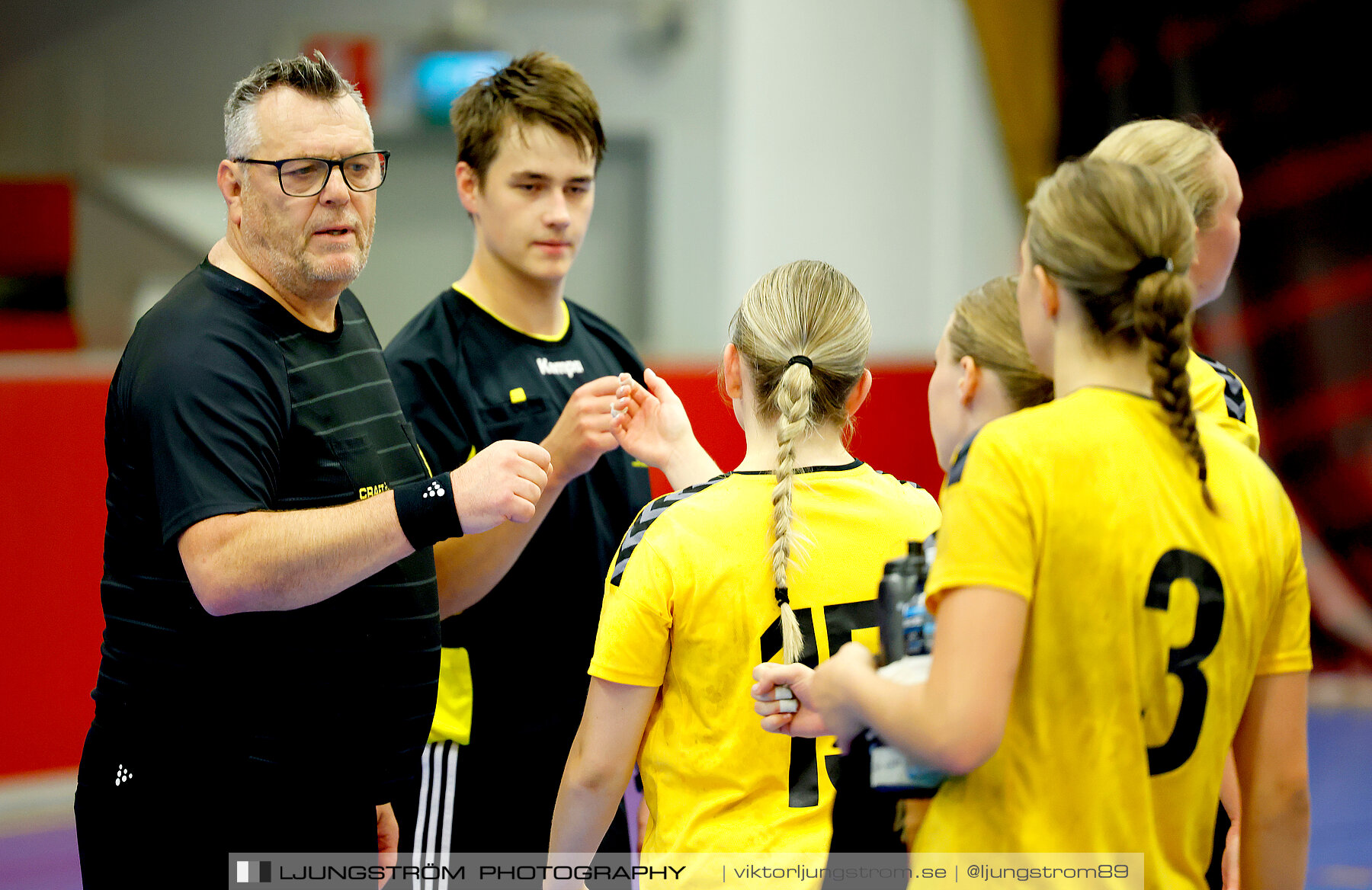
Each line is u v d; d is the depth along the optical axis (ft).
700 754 14.10
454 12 66.74
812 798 13.85
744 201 67.82
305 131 15.49
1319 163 56.08
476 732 20.45
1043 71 62.90
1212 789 12.28
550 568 20.77
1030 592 11.45
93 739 15.89
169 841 15.39
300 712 15.75
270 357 15.58
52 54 63.52
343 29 66.23
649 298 69.62
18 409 34.86
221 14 65.00
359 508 14.80
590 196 21.27
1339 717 47.19
